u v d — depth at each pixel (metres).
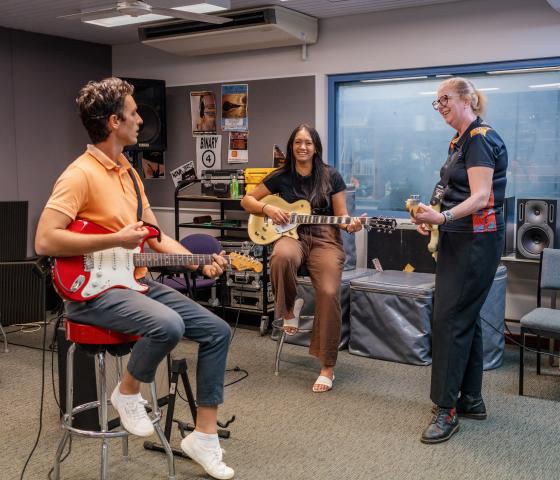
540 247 4.25
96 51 6.44
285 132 5.60
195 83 6.01
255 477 2.77
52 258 2.42
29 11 5.09
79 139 6.39
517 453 2.98
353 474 2.80
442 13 4.84
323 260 3.88
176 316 2.39
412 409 3.53
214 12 5.02
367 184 5.41
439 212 3.11
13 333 5.19
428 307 4.24
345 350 4.64
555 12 4.45
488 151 2.98
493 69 4.72
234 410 3.52
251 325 5.40
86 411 3.20
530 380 3.99
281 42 5.32
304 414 3.46
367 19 5.14
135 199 2.61
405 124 5.20
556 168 4.68
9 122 5.82
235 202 5.86
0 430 3.29
